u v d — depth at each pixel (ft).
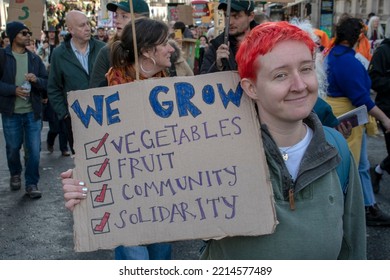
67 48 15.76
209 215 5.42
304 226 5.26
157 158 5.56
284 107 5.06
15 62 17.30
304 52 5.01
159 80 5.63
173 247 13.32
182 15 36.09
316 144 5.31
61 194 18.26
